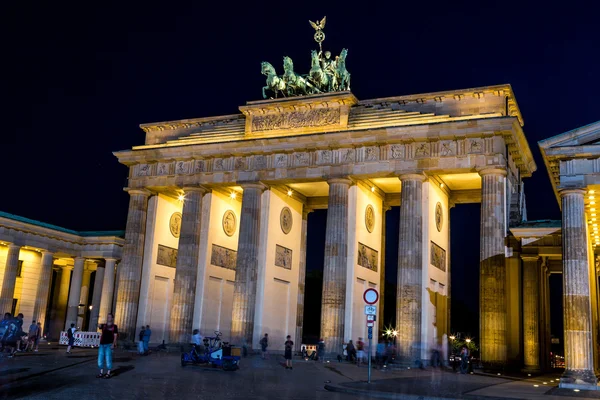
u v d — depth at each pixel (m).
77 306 112.19
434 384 47.53
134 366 54.84
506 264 77.00
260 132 89.56
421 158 79.62
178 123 97.06
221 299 95.00
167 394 35.94
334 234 81.94
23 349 70.38
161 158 94.19
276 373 55.59
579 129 52.16
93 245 113.19
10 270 100.44
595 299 72.62
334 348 78.75
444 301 87.50
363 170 82.06
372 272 90.19
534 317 73.56
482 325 72.44
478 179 84.94
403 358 75.19
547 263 80.44
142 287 94.00
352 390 40.75
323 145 84.06
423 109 82.31
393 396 38.09
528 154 88.69
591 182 51.78
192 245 90.50
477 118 76.94
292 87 91.25
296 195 96.94
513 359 75.19
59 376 43.75
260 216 88.50
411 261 77.75
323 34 95.62
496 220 74.19
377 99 84.88
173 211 101.06
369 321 45.59
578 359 49.75
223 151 89.88
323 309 80.50
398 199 95.12
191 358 56.78
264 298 86.81
